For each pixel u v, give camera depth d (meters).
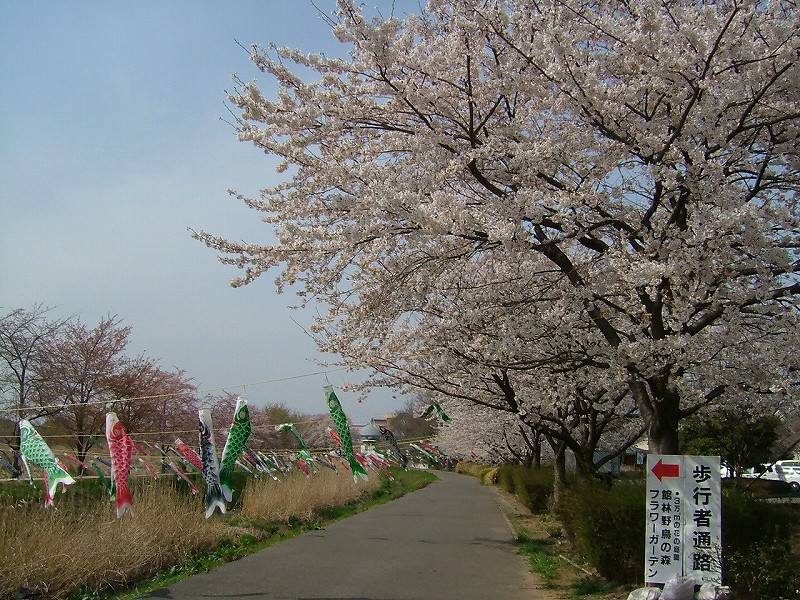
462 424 25.45
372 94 8.26
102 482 10.45
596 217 7.75
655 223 7.47
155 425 20.97
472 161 7.90
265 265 8.69
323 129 8.36
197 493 10.83
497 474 32.25
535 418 12.03
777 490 21.97
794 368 7.72
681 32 6.99
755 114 7.88
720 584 6.48
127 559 7.99
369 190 7.65
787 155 7.91
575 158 8.15
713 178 7.04
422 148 8.11
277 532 12.23
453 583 8.36
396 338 11.27
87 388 18.16
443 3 8.09
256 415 29.95
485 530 14.09
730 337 7.62
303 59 8.05
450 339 9.95
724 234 6.69
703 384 9.00
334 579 8.36
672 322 7.36
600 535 8.20
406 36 8.13
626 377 8.38
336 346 11.73
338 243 7.96
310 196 8.92
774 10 7.64
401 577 8.63
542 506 17.73
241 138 8.77
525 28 7.64
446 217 7.26
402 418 52.41
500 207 7.34
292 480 15.62
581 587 8.08
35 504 8.55
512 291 9.45
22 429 7.23
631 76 7.83
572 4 7.61
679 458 6.80
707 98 7.23
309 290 9.35
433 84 8.43
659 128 7.62
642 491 8.12
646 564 6.71
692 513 6.70
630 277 6.79
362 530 13.33
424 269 8.50
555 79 7.35
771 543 6.76
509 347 8.30
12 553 6.92
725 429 18.48
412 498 23.30
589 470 11.72
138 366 19.50
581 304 8.03
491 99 8.54
